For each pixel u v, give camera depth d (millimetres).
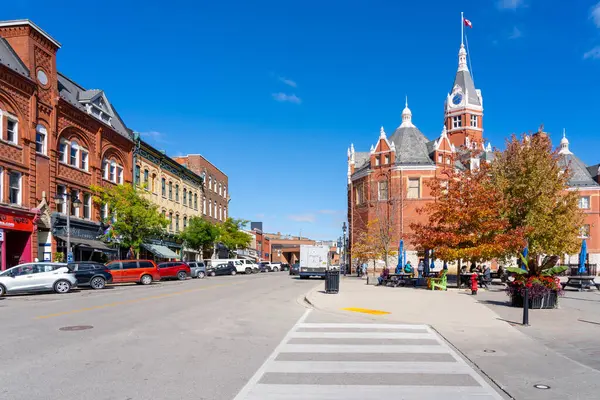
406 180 51250
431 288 26500
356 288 27453
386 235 45469
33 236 30328
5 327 12266
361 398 6531
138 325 12805
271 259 130000
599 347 10102
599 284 27406
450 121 66875
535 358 9023
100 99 39594
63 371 7809
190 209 59156
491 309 16531
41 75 31891
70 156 35031
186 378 7449
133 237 36219
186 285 31469
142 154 45688
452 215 27609
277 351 9609
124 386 6965
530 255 31578
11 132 29453
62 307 16953
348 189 63156
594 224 52656
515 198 30969
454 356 9234
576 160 56344
